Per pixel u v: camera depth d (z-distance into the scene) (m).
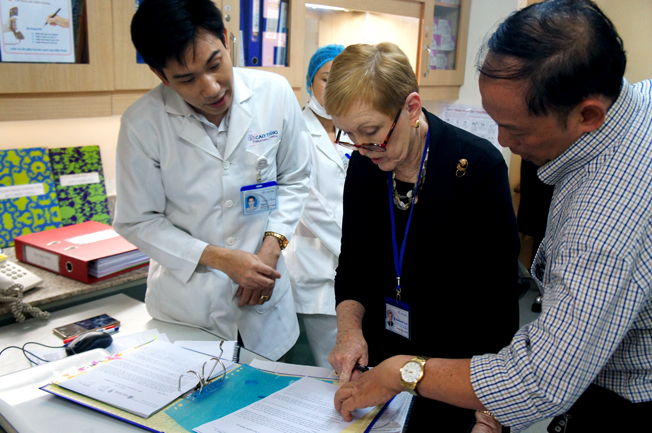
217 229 1.35
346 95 0.88
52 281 1.60
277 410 0.91
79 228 1.86
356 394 0.87
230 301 1.39
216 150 1.31
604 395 0.81
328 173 1.98
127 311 1.49
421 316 1.09
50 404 0.95
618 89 0.66
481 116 2.99
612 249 0.63
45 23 1.46
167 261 1.30
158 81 1.76
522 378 0.68
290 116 1.46
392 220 1.08
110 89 1.64
